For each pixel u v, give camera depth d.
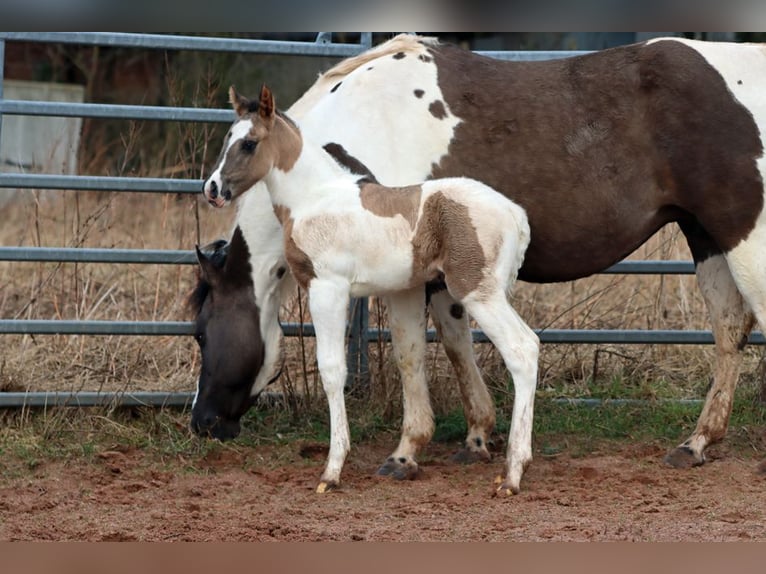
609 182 8.74
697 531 7.06
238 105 8.12
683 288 12.13
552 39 19.44
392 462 8.70
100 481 8.71
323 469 8.99
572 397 10.88
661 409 10.49
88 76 21.86
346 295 8.09
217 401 9.27
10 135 20.12
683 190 8.71
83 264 12.69
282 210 8.24
